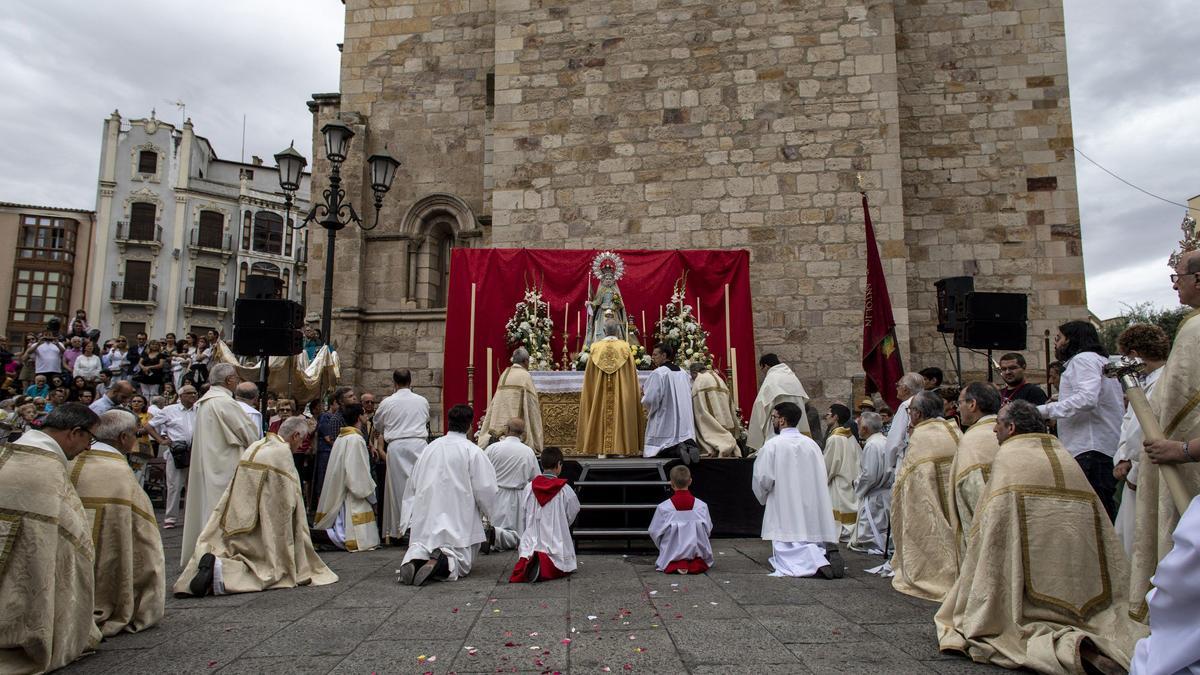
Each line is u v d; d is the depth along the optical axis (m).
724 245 14.33
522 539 7.17
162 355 15.78
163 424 11.13
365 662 4.42
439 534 7.05
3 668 4.14
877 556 8.51
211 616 5.60
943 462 6.40
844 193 14.12
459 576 7.20
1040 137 15.29
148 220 46.81
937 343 14.98
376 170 12.73
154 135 47.25
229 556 6.62
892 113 14.17
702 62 14.88
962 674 4.16
